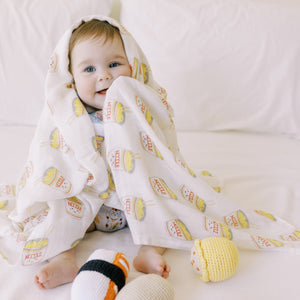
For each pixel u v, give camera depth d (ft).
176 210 2.77
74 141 2.77
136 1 4.64
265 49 4.36
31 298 2.28
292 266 2.60
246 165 4.04
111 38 2.87
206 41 4.42
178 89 4.53
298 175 3.86
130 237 2.90
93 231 2.98
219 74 4.47
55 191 2.68
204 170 3.77
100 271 2.12
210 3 4.48
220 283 2.41
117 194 2.81
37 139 2.93
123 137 2.75
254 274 2.50
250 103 4.55
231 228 2.86
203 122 4.66
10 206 3.16
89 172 2.73
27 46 4.44
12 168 3.83
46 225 2.59
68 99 2.96
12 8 4.48
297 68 4.37
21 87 4.51
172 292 2.11
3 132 4.54
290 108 4.47
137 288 2.03
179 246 2.67
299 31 4.34
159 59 4.51
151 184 2.75
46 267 2.38
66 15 4.50
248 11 4.42
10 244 2.74
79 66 2.86
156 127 2.95
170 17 4.50
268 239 2.84
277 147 4.44
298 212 3.27
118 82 2.79
